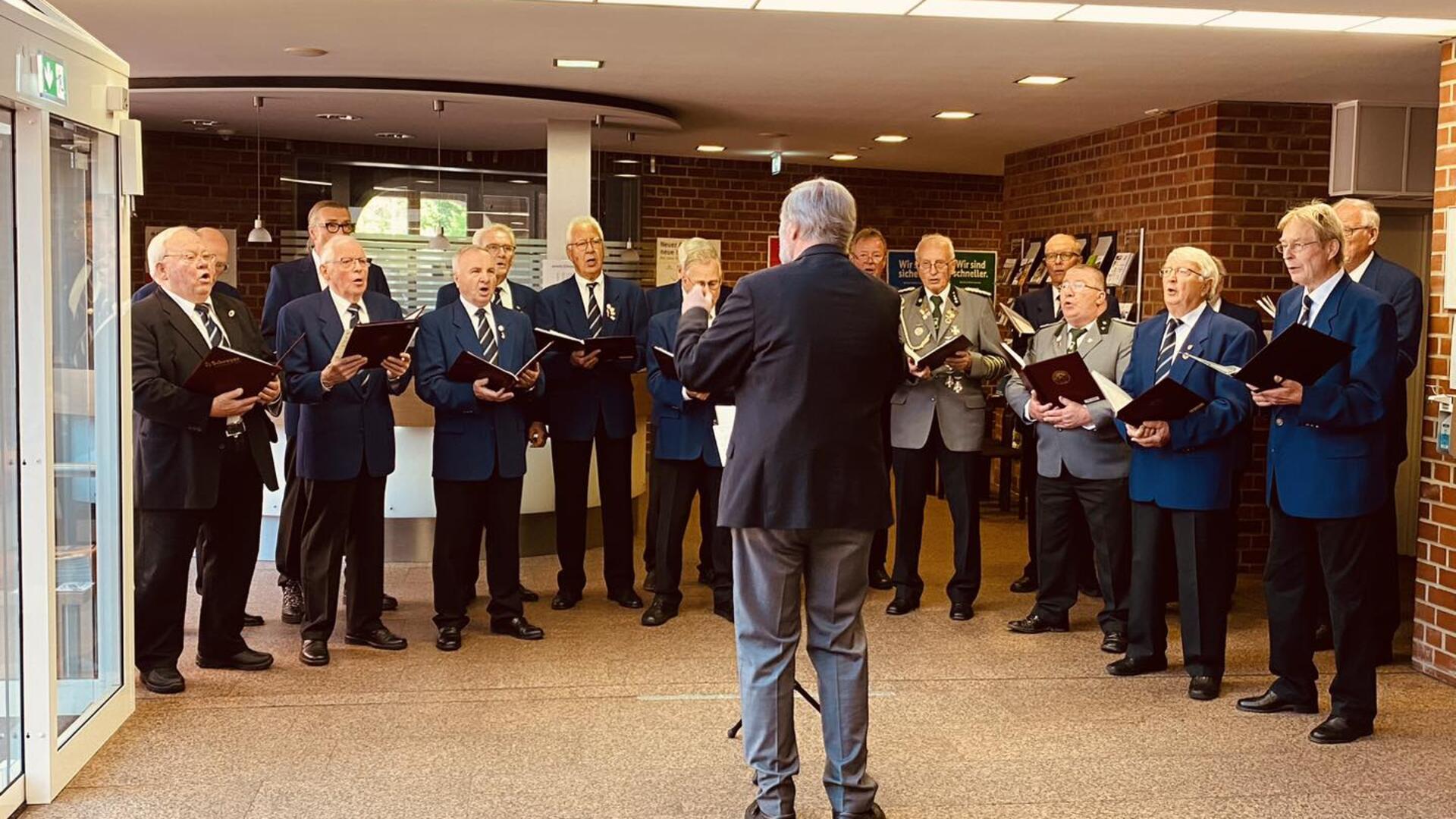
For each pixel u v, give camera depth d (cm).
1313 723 487
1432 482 561
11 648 392
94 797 404
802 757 445
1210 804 409
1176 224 845
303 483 604
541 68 741
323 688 517
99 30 641
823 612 375
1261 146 805
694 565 775
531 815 395
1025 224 1084
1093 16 566
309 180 1063
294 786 415
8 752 393
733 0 551
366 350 499
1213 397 510
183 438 491
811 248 373
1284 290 814
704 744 459
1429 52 625
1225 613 518
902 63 694
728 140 1088
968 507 643
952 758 447
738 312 365
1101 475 579
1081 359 526
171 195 1058
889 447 689
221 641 537
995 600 693
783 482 359
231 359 462
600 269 654
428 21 607
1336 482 462
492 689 520
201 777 421
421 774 427
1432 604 559
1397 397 542
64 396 409
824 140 1077
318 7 578
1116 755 451
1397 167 794
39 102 381
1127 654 553
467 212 1088
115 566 457
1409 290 542
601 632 612
